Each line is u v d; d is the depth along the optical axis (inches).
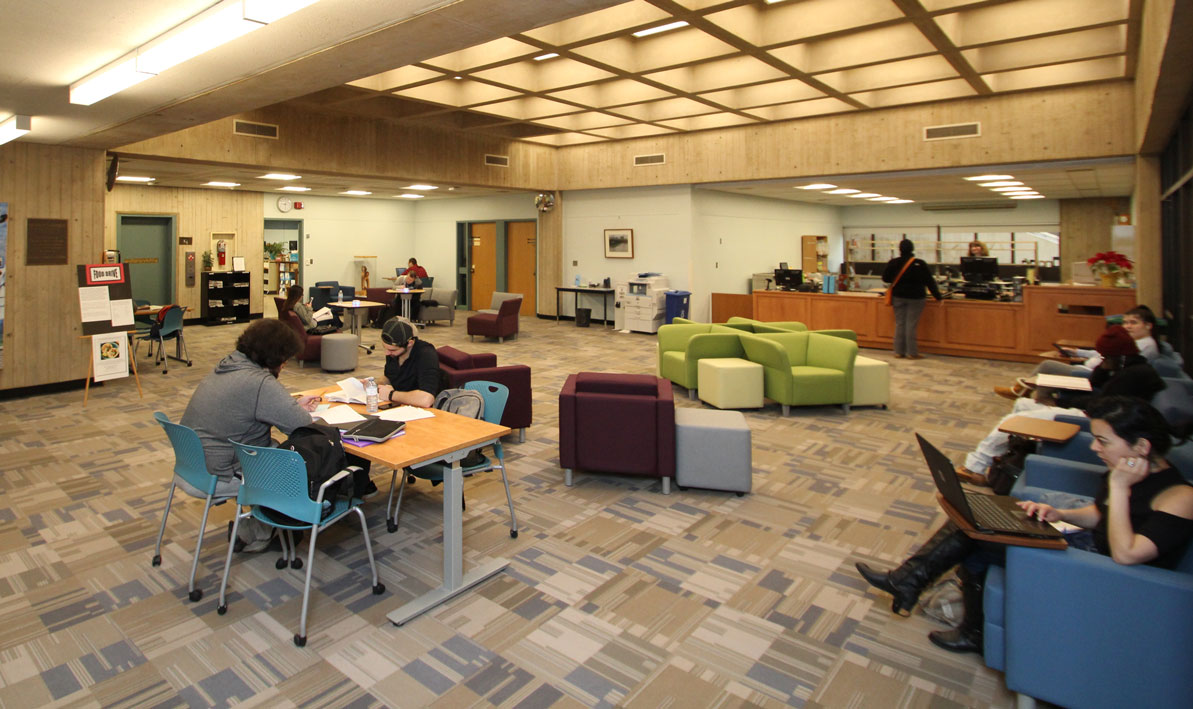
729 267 530.9
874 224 705.0
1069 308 343.0
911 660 102.7
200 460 118.6
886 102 364.2
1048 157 333.1
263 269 588.1
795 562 134.9
